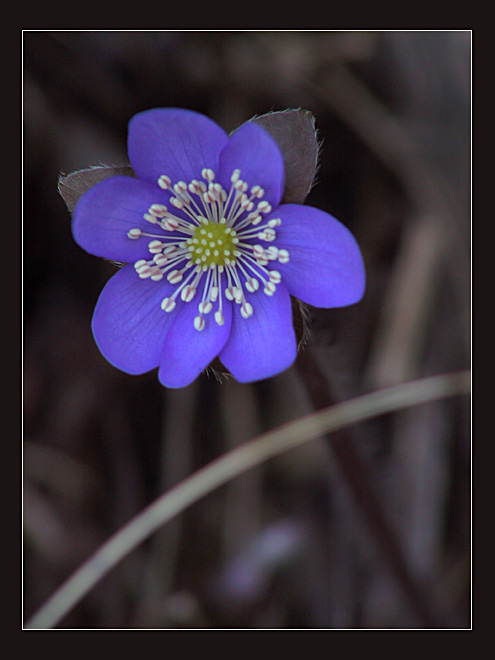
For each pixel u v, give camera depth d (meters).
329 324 0.22
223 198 0.21
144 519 0.23
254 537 0.25
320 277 0.21
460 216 0.25
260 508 0.25
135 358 0.21
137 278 0.21
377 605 0.25
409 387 0.23
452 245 0.25
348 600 0.25
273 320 0.21
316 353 0.22
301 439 0.23
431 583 0.24
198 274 0.22
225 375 0.21
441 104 0.25
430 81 0.25
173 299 0.22
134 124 0.21
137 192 0.21
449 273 0.25
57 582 0.25
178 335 0.21
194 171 0.21
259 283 0.21
